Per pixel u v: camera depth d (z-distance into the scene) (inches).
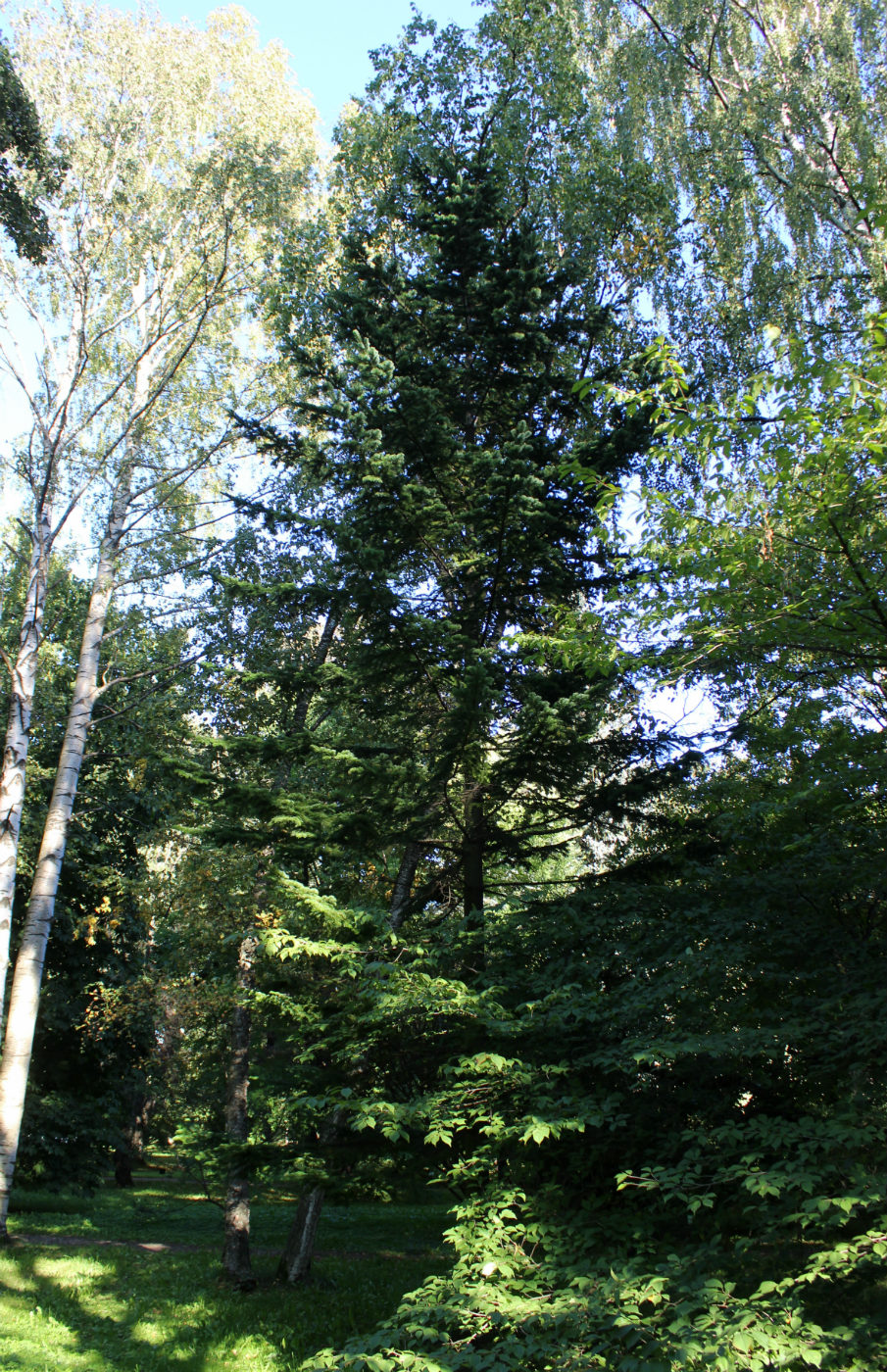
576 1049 268.8
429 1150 305.0
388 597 364.8
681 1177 207.8
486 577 398.6
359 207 598.9
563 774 371.6
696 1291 181.2
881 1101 227.8
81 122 575.2
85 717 538.9
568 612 296.5
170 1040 801.6
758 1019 257.4
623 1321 172.7
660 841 386.0
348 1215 727.1
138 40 591.2
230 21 622.5
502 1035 264.2
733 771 380.5
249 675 387.9
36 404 552.1
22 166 504.7
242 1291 430.6
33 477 548.4
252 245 597.6
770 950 274.7
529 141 555.2
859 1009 231.6
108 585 558.6
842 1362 166.4
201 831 365.1
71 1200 751.7
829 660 265.3
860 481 221.9
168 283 587.8
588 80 572.1
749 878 291.9
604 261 536.4
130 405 585.3
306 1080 307.9
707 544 239.5
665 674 282.0
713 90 561.6
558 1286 216.2
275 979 340.2
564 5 572.4
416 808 381.1
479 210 418.0
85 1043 729.0
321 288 578.6
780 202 513.0
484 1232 232.7
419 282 426.9
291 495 579.5
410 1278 468.1
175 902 479.5
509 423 436.8
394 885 479.8
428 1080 308.8
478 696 330.0
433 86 573.3
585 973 278.8
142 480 612.4
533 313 419.8
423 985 267.3
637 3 598.9
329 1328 379.2
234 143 591.2
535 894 408.2
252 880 441.7
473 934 309.1
